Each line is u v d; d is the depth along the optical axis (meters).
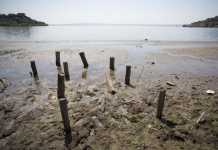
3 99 9.01
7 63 17.69
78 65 17.14
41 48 28.67
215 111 7.45
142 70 14.95
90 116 7.17
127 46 32.22
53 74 14.00
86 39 47.00
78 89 10.40
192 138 5.71
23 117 7.22
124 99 8.81
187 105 8.07
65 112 5.88
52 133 6.16
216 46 31.39
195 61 18.70
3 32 69.81
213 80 12.12
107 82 11.54
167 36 60.56
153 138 5.79
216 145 5.38
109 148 5.43
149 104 8.25
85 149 5.43
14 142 5.75
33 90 10.34
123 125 6.57
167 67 16.06
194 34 70.44
